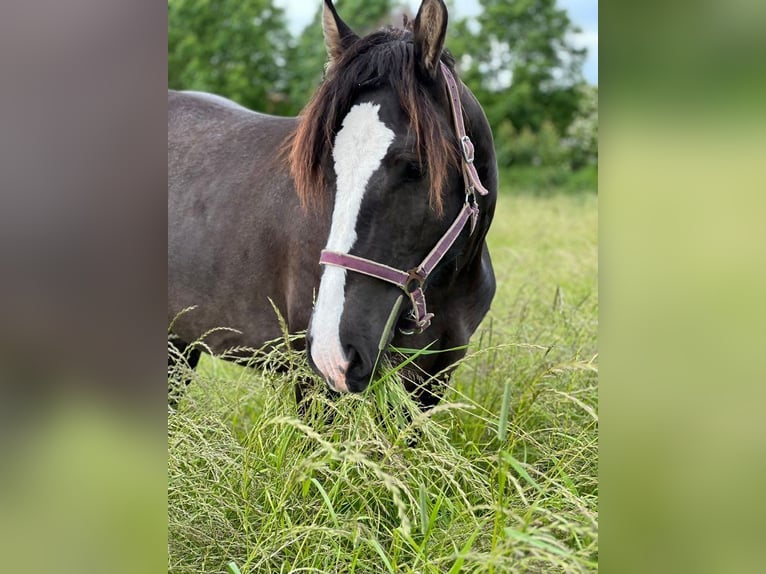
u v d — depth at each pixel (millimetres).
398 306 1866
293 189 2316
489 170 2252
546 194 11656
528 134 17297
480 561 1412
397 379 1978
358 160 1786
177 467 1947
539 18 20219
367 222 1798
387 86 1828
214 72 20391
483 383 2928
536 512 1781
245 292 2482
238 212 2482
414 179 1814
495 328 3307
